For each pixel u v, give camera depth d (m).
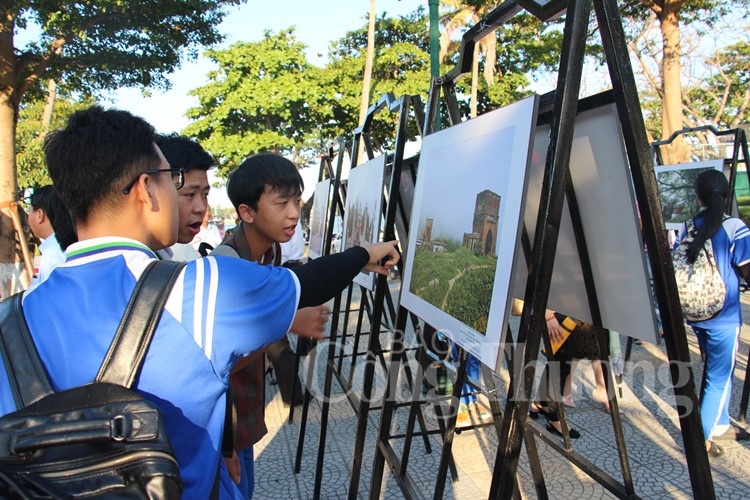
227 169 16.84
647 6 11.24
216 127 16.88
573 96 1.14
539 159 1.54
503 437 1.21
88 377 0.88
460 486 2.92
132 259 0.98
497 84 16.94
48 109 20.56
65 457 0.78
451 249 1.63
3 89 7.69
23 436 0.77
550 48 17.75
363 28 18.33
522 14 12.95
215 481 1.04
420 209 2.01
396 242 1.65
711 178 3.06
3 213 6.68
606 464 3.06
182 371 0.92
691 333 6.15
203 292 0.96
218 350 0.96
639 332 1.35
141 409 0.81
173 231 1.11
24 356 0.89
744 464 2.99
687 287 3.08
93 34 8.57
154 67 9.20
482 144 1.50
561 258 1.61
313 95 16.33
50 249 2.32
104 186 1.00
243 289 1.01
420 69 17.39
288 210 2.08
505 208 1.31
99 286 0.94
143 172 1.02
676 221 5.48
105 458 0.78
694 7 12.89
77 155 0.99
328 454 3.40
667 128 11.18
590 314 1.54
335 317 2.91
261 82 16.44
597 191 1.36
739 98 21.73
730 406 3.89
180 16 8.80
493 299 1.31
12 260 6.77
